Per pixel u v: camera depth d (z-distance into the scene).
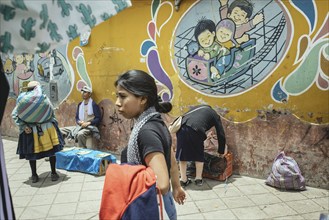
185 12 5.00
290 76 4.25
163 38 5.32
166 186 1.42
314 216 3.40
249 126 4.66
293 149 4.33
